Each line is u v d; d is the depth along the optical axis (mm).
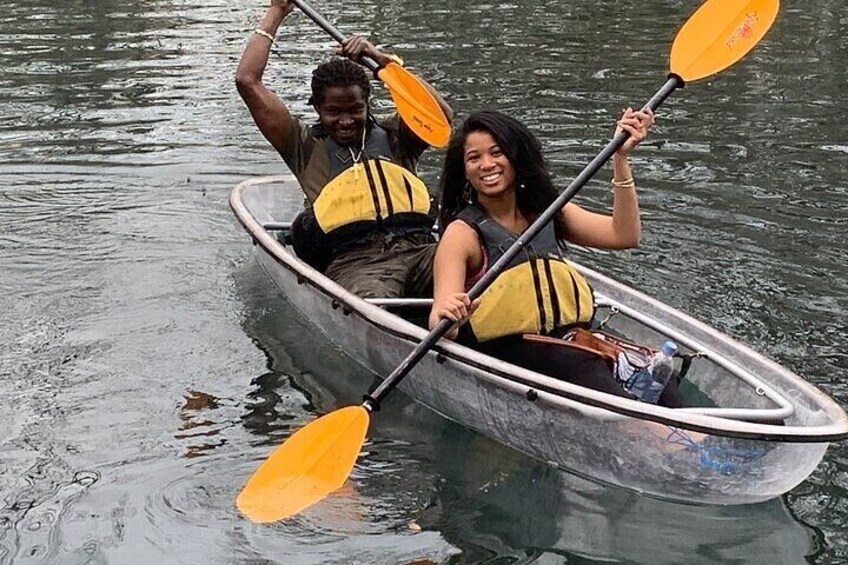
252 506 2588
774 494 2668
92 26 9531
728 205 4957
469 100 6926
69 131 6301
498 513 2676
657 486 2713
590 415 2719
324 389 3342
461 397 3051
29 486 2758
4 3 10633
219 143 6098
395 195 3865
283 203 4719
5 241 4633
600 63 8016
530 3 10633
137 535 2553
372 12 10211
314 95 3910
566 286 3082
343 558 2471
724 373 3051
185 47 8656
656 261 4301
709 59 3201
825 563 2455
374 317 3258
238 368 3477
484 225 3033
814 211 4875
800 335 3617
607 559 2492
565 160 5645
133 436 3020
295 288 3814
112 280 4219
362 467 2896
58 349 3590
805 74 7633
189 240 4676
